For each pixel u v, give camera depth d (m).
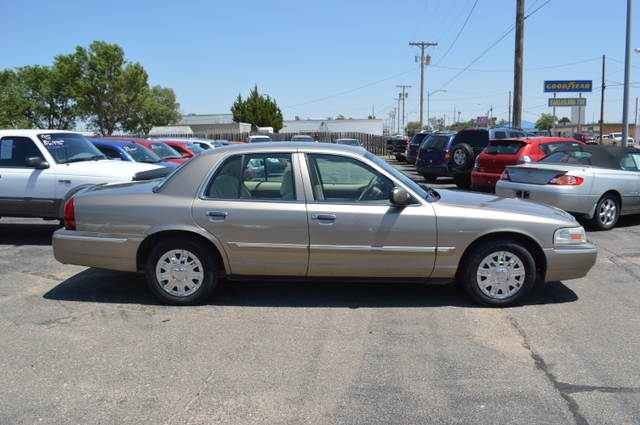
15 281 6.05
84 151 8.73
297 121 62.31
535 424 3.20
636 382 3.71
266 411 3.34
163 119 48.62
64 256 5.26
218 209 4.98
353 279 5.14
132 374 3.82
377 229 4.93
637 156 9.56
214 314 5.00
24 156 7.94
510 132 16.41
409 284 5.96
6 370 3.88
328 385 3.67
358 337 4.47
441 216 4.96
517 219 5.02
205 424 3.21
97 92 42.94
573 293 5.64
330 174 5.11
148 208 5.05
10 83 41.88
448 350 4.22
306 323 4.78
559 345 4.32
